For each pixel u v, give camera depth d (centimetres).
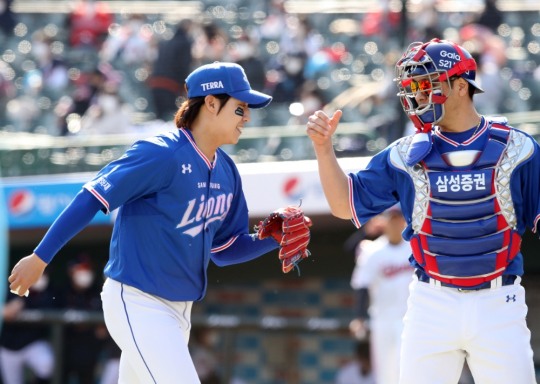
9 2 4859
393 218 2973
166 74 4009
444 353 1576
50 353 3712
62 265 4066
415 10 3947
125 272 1634
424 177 1558
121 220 1656
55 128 4234
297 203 3469
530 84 3959
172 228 1633
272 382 4156
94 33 4744
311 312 4219
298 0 4666
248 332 3534
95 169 3803
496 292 1548
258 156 3738
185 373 1608
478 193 1534
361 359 3488
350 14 4572
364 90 3953
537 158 1552
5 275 3341
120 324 1639
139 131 3928
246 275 4212
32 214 3738
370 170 1617
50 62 4547
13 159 3797
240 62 4075
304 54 4153
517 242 1556
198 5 4756
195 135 1678
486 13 4134
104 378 3647
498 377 1550
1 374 3691
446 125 1577
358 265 3155
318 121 1596
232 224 1777
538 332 3688
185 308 1686
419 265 1591
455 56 1552
